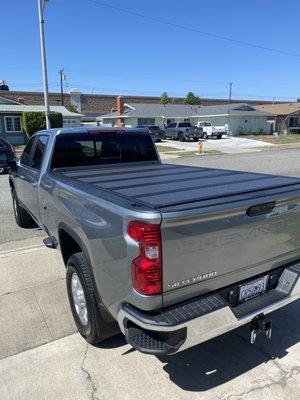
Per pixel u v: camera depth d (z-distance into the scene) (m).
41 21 20.92
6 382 2.97
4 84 66.88
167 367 3.09
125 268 2.53
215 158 23.36
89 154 4.89
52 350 3.35
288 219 3.03
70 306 3.75
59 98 75.12
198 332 2.49
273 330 3.58
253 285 2.94
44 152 4.79
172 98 88.06
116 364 3.14
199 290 2.62
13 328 3.71
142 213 2.37
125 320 2.62
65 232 3.66
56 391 2.87
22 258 5.51
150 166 5.17
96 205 2.85
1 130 35.44
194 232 2.49
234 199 2.71
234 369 3.05
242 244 2.76
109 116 54.97
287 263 3.18
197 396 2.78
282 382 2.89
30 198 5.42
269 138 45.00
